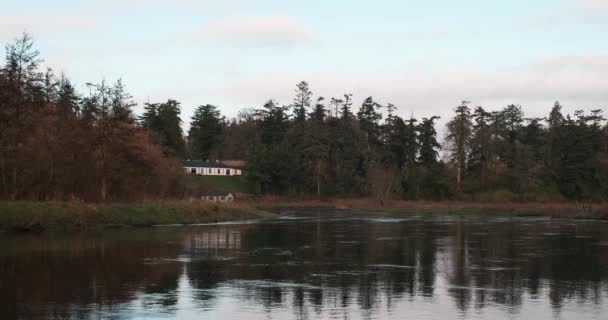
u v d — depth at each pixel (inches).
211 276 958.4
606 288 872.3
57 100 2556.6
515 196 4825.3
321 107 6013.8
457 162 5162.4
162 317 670.5
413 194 5157.5
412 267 1083.3
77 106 2672.2
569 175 5014.8
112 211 2106.3
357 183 5374.0
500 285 895.1
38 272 976.9
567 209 3720.5
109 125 2416.3
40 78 2174.0
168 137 5605.3
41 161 2148.1
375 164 5226.4
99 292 810.8
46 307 713.0
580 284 904.9
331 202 4874.5
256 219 2736.2
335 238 1681.8
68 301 749.9
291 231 1947.6
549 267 1091.3
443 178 5137.8
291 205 4717.0
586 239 1685.5
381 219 2832.2
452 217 3102.9
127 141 2487.7
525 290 854.5
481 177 5098.4
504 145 5211.6
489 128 5206.7
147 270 1014.4
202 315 682.2
